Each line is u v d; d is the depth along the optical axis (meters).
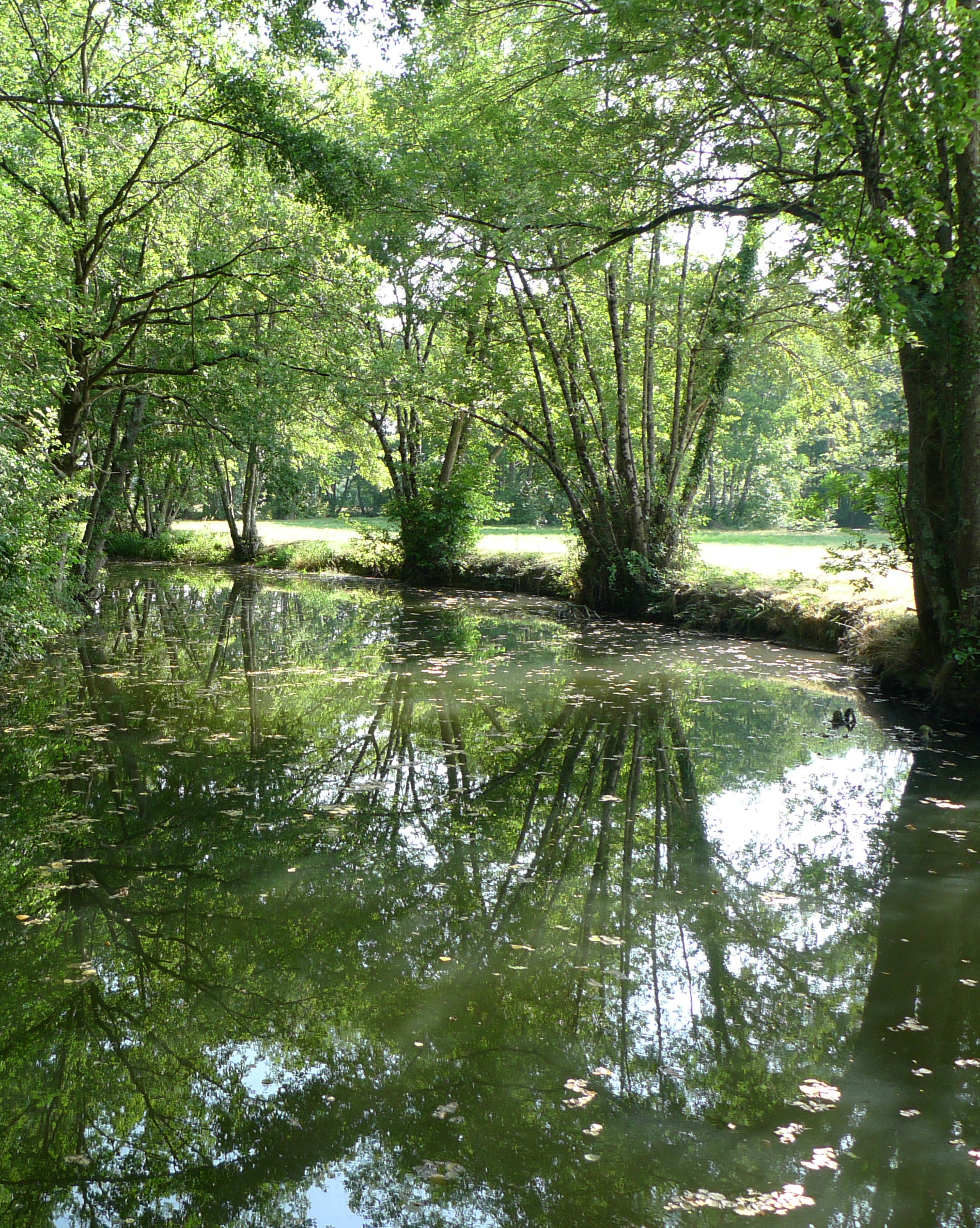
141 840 7.15
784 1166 3.69
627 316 21.72
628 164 12.10
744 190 11.98
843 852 7.05
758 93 10.69
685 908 6.16
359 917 5.98
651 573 21.23
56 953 5.41
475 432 30.31
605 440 21.66
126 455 21.83
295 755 9.47
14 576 12.56
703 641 17.70
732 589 19.41
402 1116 4.03
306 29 12.38
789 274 14.71
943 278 9.80
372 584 29.53
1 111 15.17
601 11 11.96
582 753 9.88
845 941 5.65
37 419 14.32
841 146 9.45
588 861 6.99
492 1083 4.27
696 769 9.30
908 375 10.81
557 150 13.18
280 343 19.27
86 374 17.58
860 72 8.46
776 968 5.35
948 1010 4.87
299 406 20.20
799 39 10.38
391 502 29.44
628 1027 4.73
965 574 10.60
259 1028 4.71
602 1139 3.87
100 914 5.93
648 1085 4.25
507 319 22.72
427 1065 4.40
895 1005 4.93
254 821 7.61
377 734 10.42
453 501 28.52
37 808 7.73
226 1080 4.29
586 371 22.25
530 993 5.05
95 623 19.22
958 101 7.47
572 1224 3.37
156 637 17.47
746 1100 4.13
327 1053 4.50
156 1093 4.18
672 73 11.51
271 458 19.84
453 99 16.12
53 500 14.20
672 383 22.95
